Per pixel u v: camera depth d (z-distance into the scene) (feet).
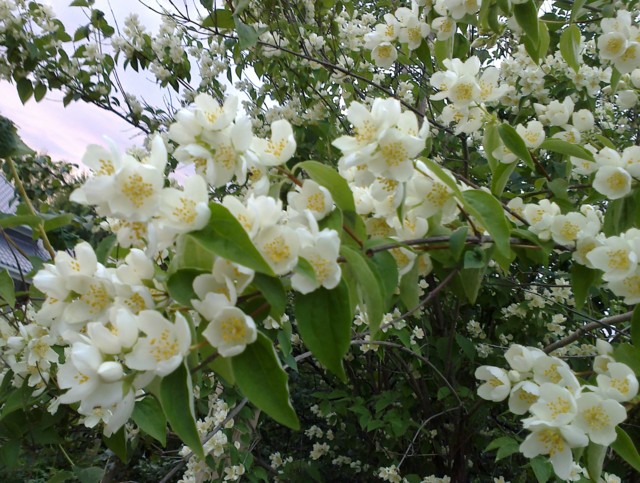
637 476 3.19
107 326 1.03
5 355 2.09
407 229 1.36
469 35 3.40
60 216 1.75
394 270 1.18
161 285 1.01
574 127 2.13
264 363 0.89
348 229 1.17
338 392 3.92
